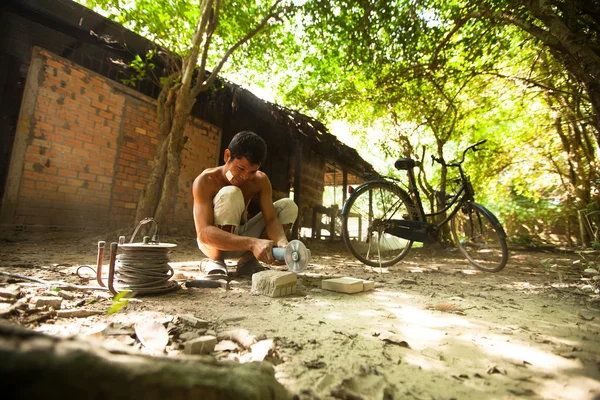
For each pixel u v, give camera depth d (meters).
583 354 1.23
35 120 4.55
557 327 1.57
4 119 4.37
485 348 1.28
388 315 1.71
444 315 1.74
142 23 4.88
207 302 1.83
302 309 1.76
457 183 4.20
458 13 4.51
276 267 3.25
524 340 1.37
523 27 3.63
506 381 1.01
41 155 4.61
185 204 6.61
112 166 5.42
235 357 1.09
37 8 4.37
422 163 7.94
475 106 8.44
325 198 14.87
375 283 2.69
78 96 5.01
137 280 1.88
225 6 5.33
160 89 6.25
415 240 3.71
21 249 3.46
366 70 6.12
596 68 3.05
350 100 7.93
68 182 4.89
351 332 1.41
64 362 0.40
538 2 3.22
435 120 7.62
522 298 2.24
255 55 6.33
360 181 13.64
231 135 7.78
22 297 1.62
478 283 2.86
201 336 1.27
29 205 4.49
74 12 4.61
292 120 7.27
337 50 5.88
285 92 8.01
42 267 2.52
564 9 3.43
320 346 1.23
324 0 4.86
